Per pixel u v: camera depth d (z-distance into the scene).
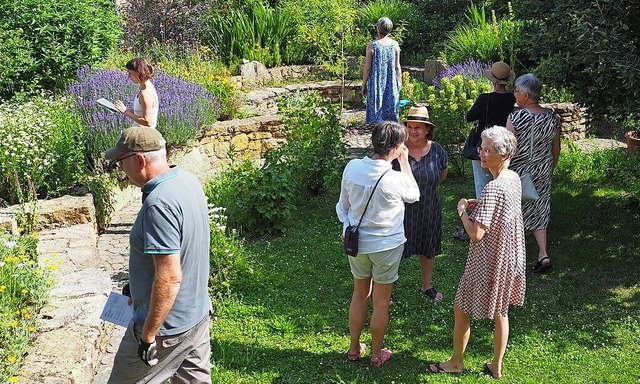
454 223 6.79
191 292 3.19
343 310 5.10
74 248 5.73
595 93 5.75
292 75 13.31
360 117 11.30
